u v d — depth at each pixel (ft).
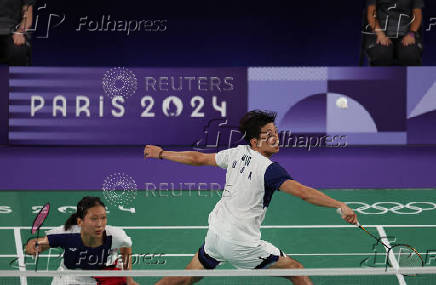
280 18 107.65
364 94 83.05
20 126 81.92
